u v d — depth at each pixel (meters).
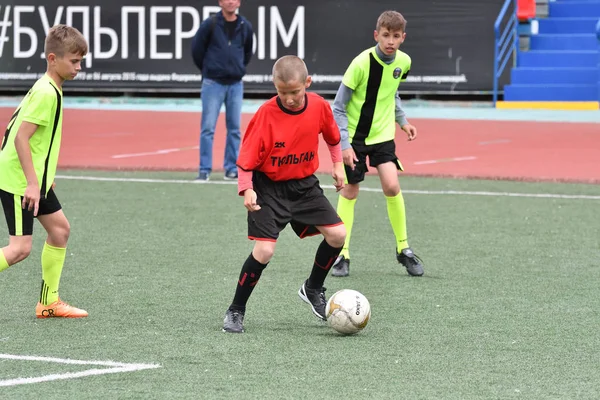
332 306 15.54
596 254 22.59
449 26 58.56
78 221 26.39
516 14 59.91
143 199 30.28
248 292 15.73
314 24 59.47
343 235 16.12
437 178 35.59
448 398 12.37
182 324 16.22
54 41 15.43
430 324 16.33
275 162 15.58
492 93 59.03
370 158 20.64
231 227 25.77
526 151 42.31
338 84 59.47
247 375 13.29
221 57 33.59
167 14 61.44
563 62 60.56
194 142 45.94
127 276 20.02
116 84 62.16
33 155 15.55
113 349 14.62
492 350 14.71
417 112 57.41
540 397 12.44
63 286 19.08
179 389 12.64
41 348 14.66
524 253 22.70
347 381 13.05
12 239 15.77
